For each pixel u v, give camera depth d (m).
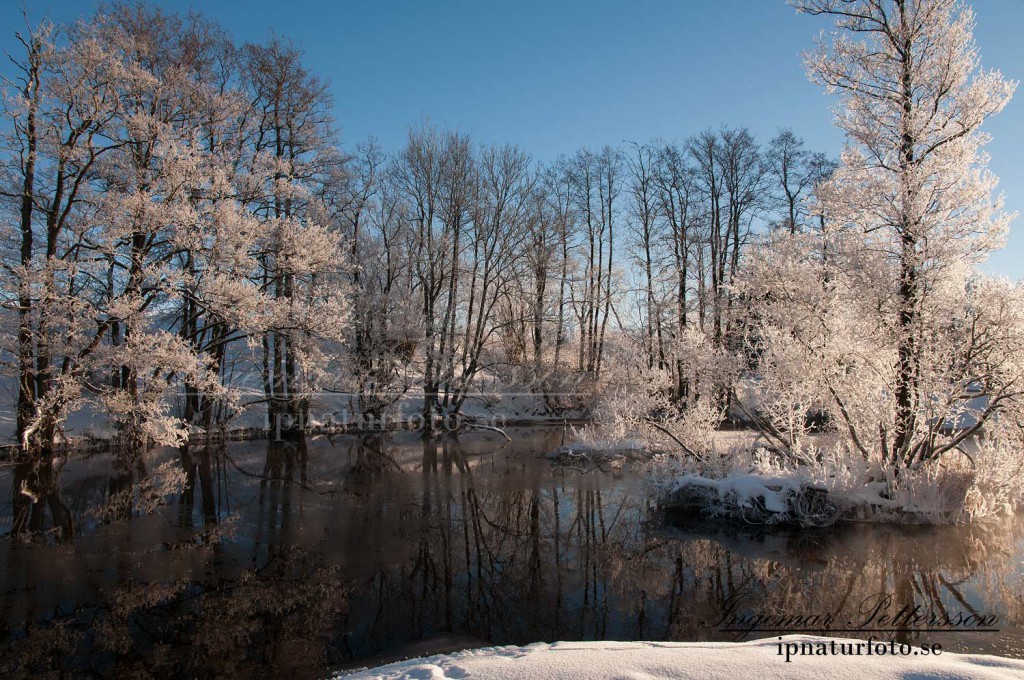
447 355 24.92
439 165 26.44
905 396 10.73
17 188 16.12
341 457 18.31
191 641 6.41
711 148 28.64
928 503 10.59
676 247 28.72
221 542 9.85
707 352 13.12
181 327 18.48
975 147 9.98
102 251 15.89
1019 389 9.83
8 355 15.70
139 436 17.50
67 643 6.36
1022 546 9.51
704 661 3.90
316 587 7.99
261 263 19.44
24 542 9.76
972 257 10.02
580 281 32.78
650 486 13.01
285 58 21.31
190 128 17.73
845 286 11.05
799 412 12.12
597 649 4.43
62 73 15.18
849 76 10.87
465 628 6.76
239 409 20.28
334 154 22.20
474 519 11.50
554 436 23.34
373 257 24.75
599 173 32.81
